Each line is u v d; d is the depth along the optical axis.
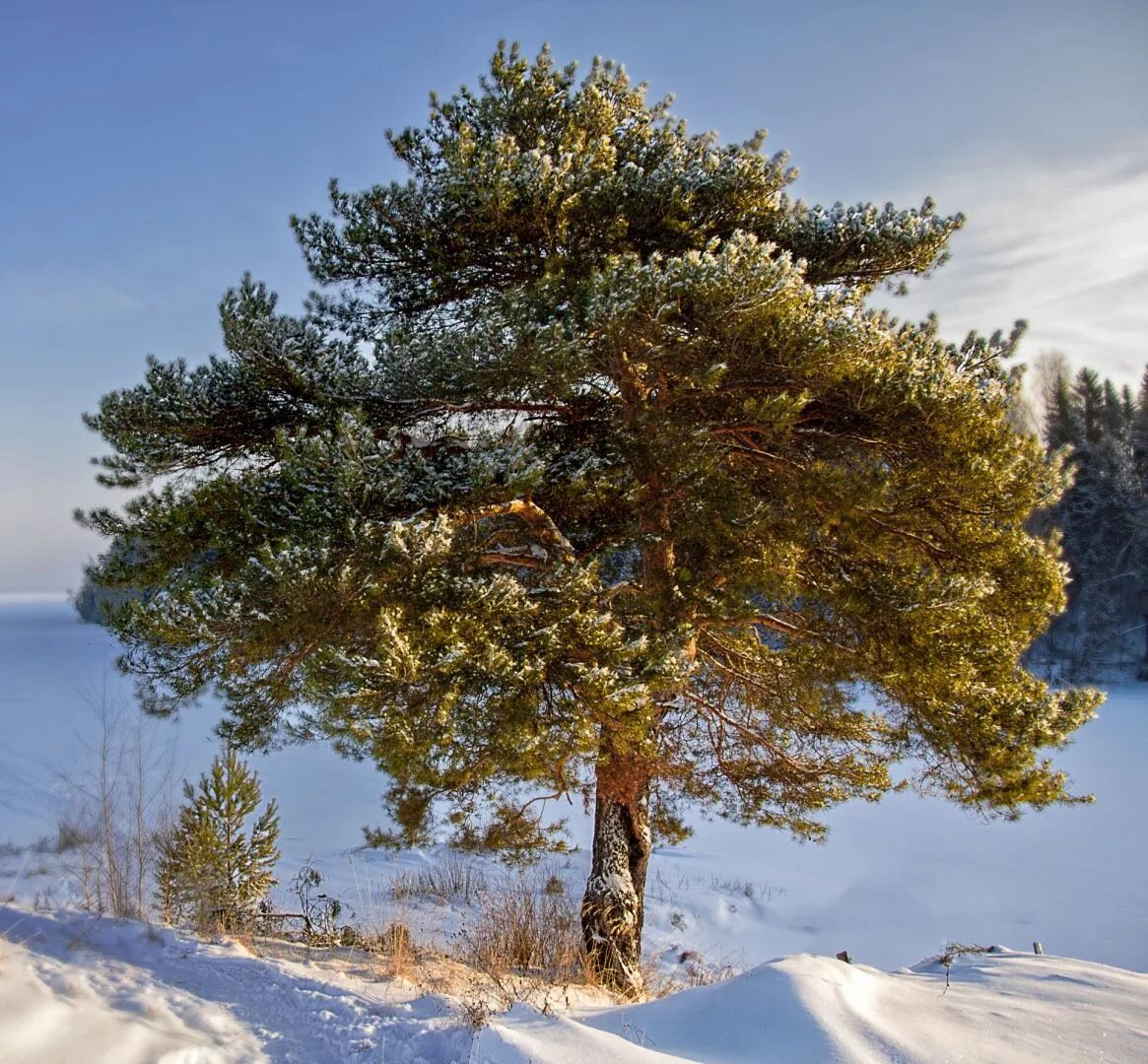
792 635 7.65
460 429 7.07
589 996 5.55
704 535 6.71
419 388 6.62
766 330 6.21
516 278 7.68
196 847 6.51
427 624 5.38
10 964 4.15
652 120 8.10
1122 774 19.62
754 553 6.89
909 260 7.83
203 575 6.02
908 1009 4.14
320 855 11.94
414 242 7.48
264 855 6.98
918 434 6.64
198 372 6.81
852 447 7.14
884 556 7.06
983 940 10.18
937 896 11.69
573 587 6.07
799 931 10.44
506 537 7.52
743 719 8.52
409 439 6.92
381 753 5.24
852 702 7.80
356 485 5.83
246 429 7.12
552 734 5.38
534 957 6.79
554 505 7.98
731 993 4.12
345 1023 4.02
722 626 7.28
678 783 8.22
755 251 6.05
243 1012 4.17
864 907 11.20
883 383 6.37
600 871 7.15
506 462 6.31
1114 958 9.59
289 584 5.28
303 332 6.73
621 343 6.36
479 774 5.68
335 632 5.86
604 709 5.44
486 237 7.33
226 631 5.63
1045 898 11.55
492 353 6.30
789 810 8.20
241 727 6.30
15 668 35.69
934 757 7.40
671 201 7.10
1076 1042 3.71
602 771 7.36
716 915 10.72
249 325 6.47
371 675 4.96
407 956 5.76
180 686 6.32
